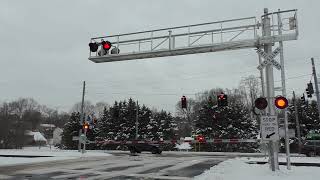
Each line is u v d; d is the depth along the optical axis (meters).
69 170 18.25
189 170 18.48
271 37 16.83
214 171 16.73
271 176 13.84
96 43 21.06
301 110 54.53
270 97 15.97
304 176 13.67
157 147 39.16
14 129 64.56
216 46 18.83
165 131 65.75
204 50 19.47
